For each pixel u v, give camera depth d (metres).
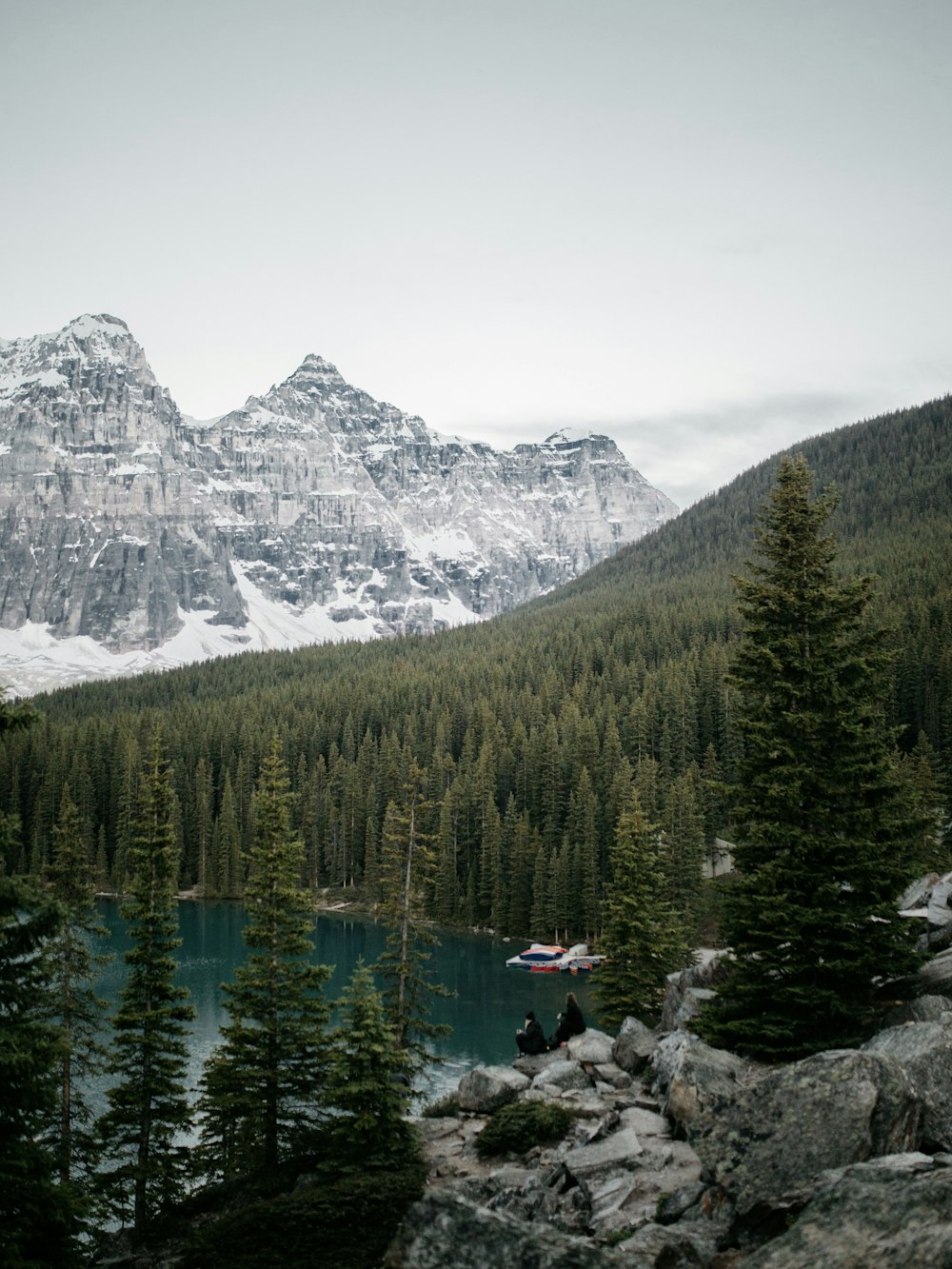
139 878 36.25
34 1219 21.52
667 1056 26.16
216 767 172.25
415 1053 39.53
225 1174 32.78
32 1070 20.84
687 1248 15.16
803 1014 25.62
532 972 96.19
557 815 126.94
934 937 30.59
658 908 56.38
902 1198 12.33
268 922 34.78
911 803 27.09
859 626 28.53
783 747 27.20
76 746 169.12
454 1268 12.89
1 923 21.30
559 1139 23.83
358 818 150.12
